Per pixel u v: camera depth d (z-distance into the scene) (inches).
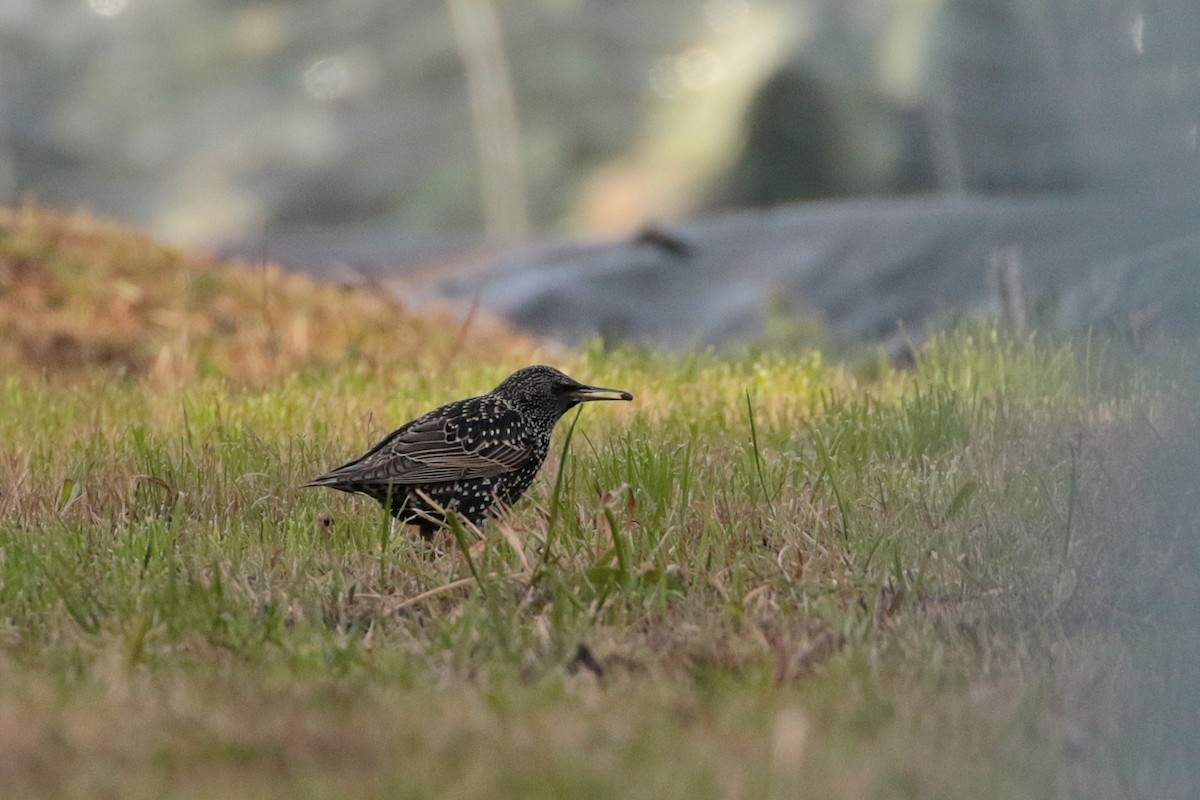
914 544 379.9
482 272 1145.4
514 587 351.3
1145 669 292.2
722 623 330.0
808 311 1015.0
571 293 1087.6
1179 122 832.3
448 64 2320.4
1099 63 1386.6
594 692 282.7
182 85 2406.5
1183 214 839.7
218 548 386.0
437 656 305.7
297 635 312.7
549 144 2198.6
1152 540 372.2
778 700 280.1
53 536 389.7
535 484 452.4
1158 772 248.2
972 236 1089.4
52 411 579.2
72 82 2404.0
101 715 260.7
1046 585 353.4
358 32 2390.5
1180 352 562.3
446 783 231.5
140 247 918.4
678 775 235.0
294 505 432.8
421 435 398.9
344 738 251.6
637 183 2068.2
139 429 497.0
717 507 410.6
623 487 384.2
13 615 335.9
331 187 2279.8
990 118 1665.8
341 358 762.2
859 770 241.9
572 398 423.8
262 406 575.8
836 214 1168.8
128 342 775.1
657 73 2167.8
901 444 476.1
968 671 299.4
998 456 462.0
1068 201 1160.8
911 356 818.2
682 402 560.1
